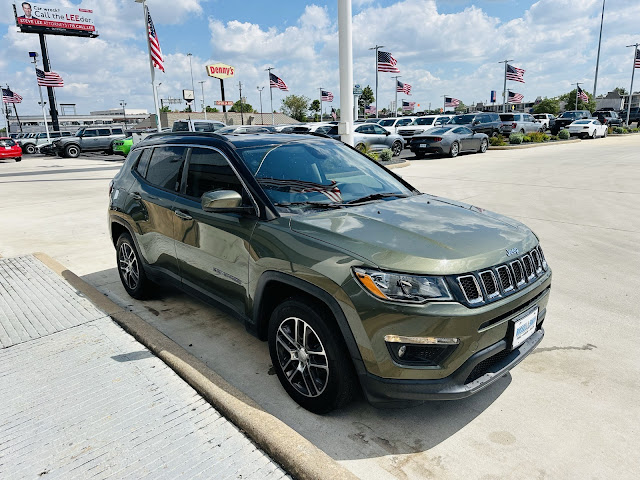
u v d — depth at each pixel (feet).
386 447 8.76
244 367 11.62
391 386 8.30
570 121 113.60
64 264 19.99
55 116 176.55
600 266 18.33
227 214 11.07
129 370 11.09
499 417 9.56
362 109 290.15
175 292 16.71
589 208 28.96
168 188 13.38
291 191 11.08
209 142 12.46
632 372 11.10
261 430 8.58
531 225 24.89
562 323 13.61
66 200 37.42
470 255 8.59
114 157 90.99
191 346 12.70
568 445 8.71
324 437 9.04
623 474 7.98
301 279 9.12
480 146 70.59
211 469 7.95
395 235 9.15
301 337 9.59
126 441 8.64
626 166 49.75
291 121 280.51
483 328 8.33
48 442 8.63
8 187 46.83
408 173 48.29
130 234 15.03
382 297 8.09
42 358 11.68
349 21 33.71
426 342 8.04
